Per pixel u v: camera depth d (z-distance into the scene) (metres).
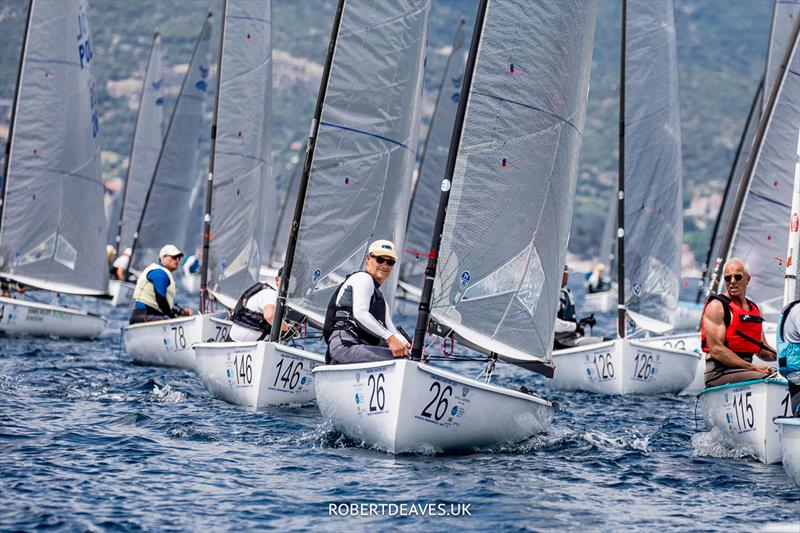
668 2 59.34
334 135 38.84
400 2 39.47
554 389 49.56
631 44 59.25
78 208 64.62
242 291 59.62
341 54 38.72
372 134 39.34
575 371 48.44
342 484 25.39
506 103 30.80
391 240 40.19
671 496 25.59
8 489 23.88
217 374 38.84
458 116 30.61
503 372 56.72
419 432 28.47
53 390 39.53
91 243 65.38
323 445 30.12
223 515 22.53
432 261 30.12
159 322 50.84
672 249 60.84
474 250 30.66
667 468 28.98
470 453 30.00
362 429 29.27
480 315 30.91
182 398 39.03
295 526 21.89
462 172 30.52
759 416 29.70
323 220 38.81
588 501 24.72
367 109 39.25
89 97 64.81
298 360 37.56
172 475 25.88
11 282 64.19
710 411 32.06
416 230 89.50
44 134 63.09
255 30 59.53
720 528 22.56
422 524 22.25
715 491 26.23
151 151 118.62
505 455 30.03
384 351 29.69
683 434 35.09
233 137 59.16
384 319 30.67
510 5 30.70
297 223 38.56
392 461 28.08
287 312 38.53
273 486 25.09
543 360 32.16
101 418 33.56
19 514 21.97
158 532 21.19
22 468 25.86
